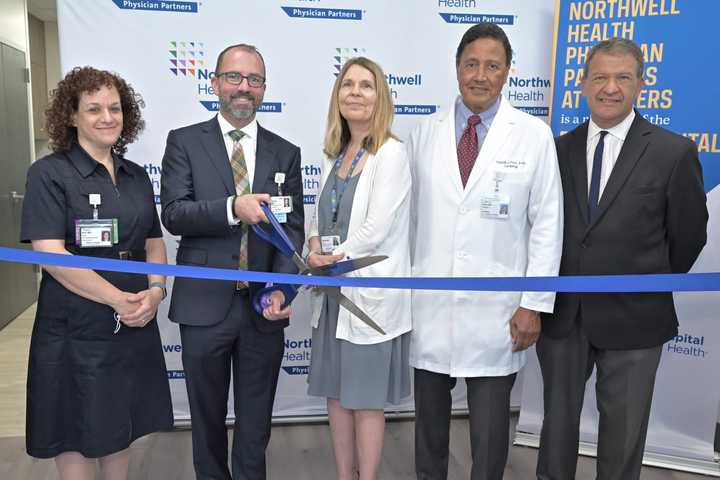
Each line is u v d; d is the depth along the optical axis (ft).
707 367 8.42
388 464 8.59
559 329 6.54
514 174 6.19
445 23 9.50
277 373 6.84
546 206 6.21
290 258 6.21
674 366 8.59
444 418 6.95
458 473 8.34
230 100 6.22
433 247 6.48
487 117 6.40
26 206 5.54
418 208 6.71
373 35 9.37
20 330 15.67
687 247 6.19
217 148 6.34
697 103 7.93
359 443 6.73
